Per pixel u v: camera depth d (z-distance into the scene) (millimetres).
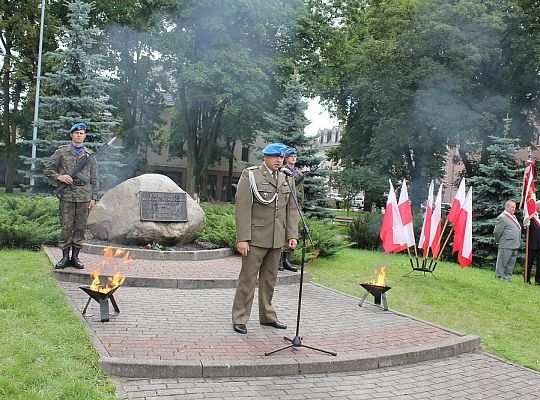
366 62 27797
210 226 12984
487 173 17812
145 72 35625
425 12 25719
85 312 6719
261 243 6566
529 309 9664
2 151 35656
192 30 28656
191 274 9320
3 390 4234
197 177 33750
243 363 5336
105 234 11391
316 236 13062
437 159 28969
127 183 11656
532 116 28344
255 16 28438
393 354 6098
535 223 13438
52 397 4203
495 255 17219
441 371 6047
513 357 6754
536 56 24844
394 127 27828
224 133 37125
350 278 11164
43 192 16750
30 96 30953
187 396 4680
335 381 5426
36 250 10781
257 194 6469
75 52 17188
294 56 31000
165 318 6852
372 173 29094
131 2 31250
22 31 30203
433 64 24984
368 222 19453
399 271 12508
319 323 7312
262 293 6883
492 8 25062
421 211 28578
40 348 5133
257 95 28094
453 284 11305
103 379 4816
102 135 17531
